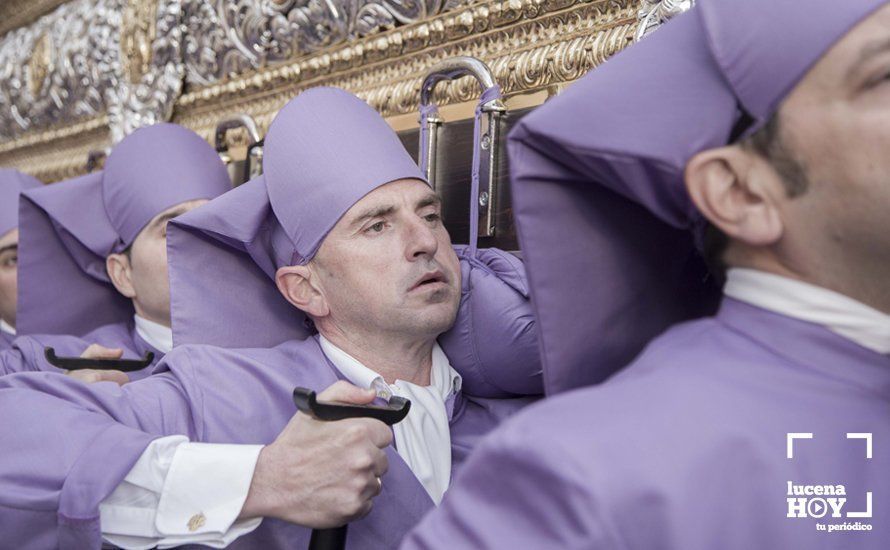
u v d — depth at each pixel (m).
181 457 1.11
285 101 2.10
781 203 0.66
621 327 0.81
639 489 0.54
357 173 1.33
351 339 1.34
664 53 0.73
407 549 0.60
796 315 0.67
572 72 1.46
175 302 1.40
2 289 2.34
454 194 1.62
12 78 3.16
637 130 0.69
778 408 0.62
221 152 2.12
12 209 2.34
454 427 1.38
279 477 1.08
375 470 1.08
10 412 1.19
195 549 1.17
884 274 0.64
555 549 0.53
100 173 1.98
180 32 2.41
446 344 1.41
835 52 0.62
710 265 0.75
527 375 1.33
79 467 1.11
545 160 0.75
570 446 0.55
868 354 0.66
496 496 0.57
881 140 0.61
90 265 1.98
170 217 1.83
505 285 1.33
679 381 0.62
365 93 1.86
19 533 1.11
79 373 1.42
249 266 1.46
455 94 1.64
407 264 1.30
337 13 1.92
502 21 1.58
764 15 0.66
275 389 1.29
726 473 0.57
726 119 0.68
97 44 2.68
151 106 2.48
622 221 0.80
